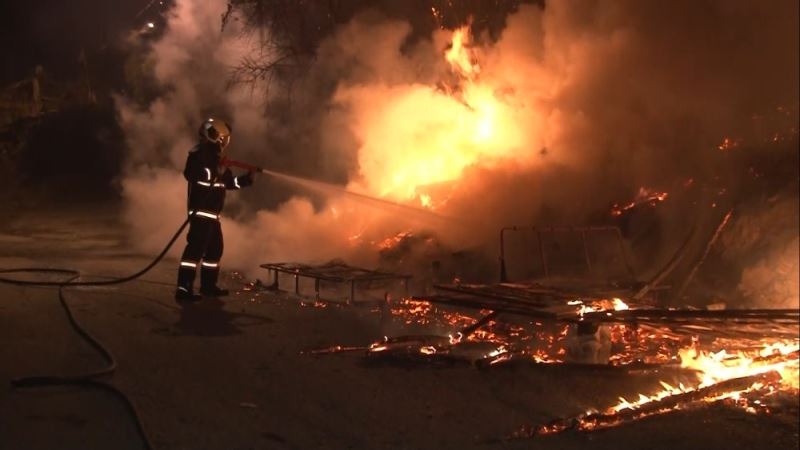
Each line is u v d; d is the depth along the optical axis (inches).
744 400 250.1
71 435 179.9
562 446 202.8
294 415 207.9
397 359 261.6
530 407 228.4
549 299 309.7
